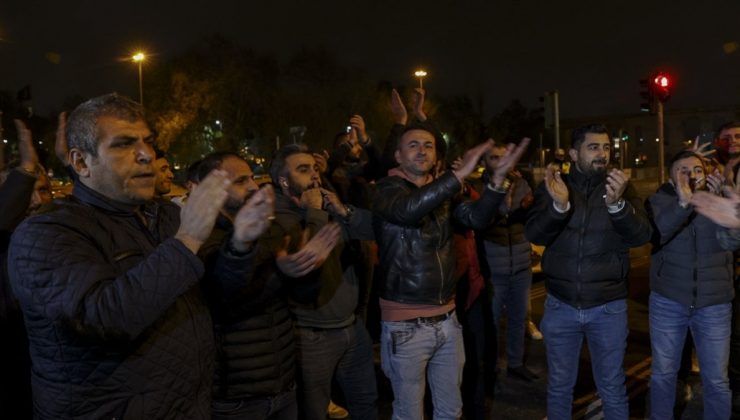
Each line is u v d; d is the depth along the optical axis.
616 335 3.64
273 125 34.06
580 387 4.93
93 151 1.95
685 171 3.76
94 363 1.81
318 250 2.51
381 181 3.38
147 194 2.01
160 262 1.75
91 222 1.92
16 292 1.80
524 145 3.14
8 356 2.89
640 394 4.75
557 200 3.50
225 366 2.62
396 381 3.27
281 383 2.73
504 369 5.39
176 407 1.96
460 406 3.37
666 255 3.82
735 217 2.66
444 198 2.96
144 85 31.94
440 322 3.27
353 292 3.43
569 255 3.66
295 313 3.26
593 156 3.62
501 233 4.98
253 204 1.95
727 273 3.76
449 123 46.44
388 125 36.44
